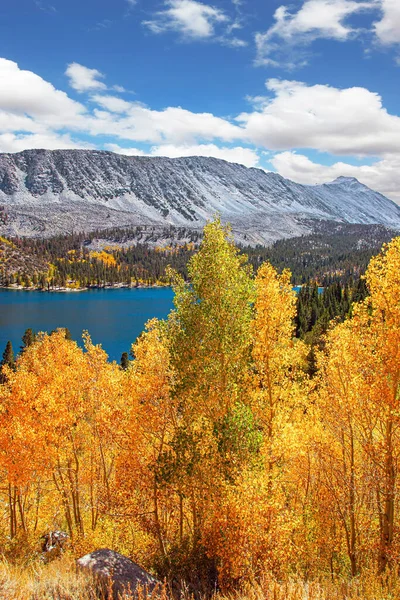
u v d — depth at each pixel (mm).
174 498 16438
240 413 14281
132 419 16062
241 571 11383
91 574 9523
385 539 12328
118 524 17766
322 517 15328
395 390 11711
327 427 15398
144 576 10164
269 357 16359
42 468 18672
